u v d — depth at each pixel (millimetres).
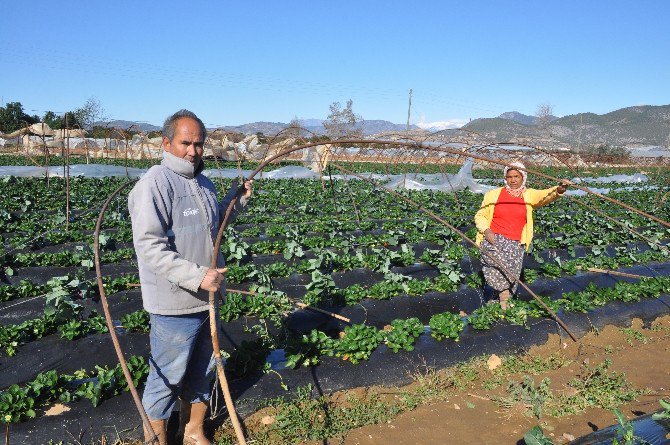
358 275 11172
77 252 11875
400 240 14336
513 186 8828
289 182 28734
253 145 47000
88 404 5488
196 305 4551
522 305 8688
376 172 35500
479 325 7926
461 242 14625
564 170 42688
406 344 7121
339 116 70562
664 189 32188
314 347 6707
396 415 5934
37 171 28484
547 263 12023
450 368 6984
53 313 7879
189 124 4367
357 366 6621
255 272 10227
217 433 5363
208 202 4668
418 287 9961
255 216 17469
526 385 6309
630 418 5910
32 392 5484
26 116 64188
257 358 6430
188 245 4488
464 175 30578
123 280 9805
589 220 18359
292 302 8828
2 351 7188
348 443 5359
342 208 19406
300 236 13781
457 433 5598
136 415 5434
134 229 4230
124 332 7699
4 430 5094
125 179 26469
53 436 5125
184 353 4602
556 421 5891
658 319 9297
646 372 7191
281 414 5664
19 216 16125
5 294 9266
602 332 8484
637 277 11820
